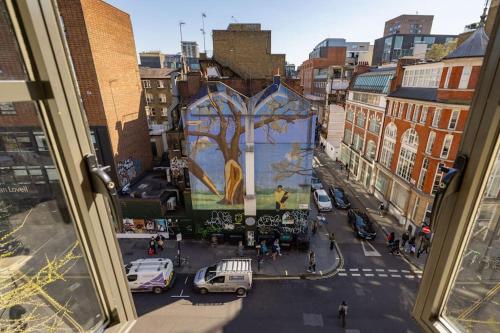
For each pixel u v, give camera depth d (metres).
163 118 45.06
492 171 2.25
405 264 18.08
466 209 2.39
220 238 19.91
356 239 20.95
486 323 2.67
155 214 19.94
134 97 23.62
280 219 19.55
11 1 1.98
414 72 22.41
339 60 56.59
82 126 2.60
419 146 20.53
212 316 13.84
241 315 13.90
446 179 2.44
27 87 2.07
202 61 26.61
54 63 2.25
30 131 2.39
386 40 69.25
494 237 2.50
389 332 12.96
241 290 15.14
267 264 17.91
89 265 2.82
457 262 2.59
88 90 18.75
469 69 16.55
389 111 25.20
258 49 27.05
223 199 18.98
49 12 2.19
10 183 2.59
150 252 18.89
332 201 27.16
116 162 20.75
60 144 2.41
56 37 2.27
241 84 22.22
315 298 15.05
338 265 17.92
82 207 2.64
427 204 19.84
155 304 14.63
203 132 17.31
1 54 2.04
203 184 18.66
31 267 2.81
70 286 2.84
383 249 19.69
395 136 24.14
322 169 37.22
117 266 3.15
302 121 17.05
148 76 43.72
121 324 3.20
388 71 26.97
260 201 19.08
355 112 33.53
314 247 19.84
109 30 19.78
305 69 65.44
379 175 27.42
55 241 2.77
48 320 2.83
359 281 16.45
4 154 2.49
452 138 18.05
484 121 2.15
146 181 23.50
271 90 16.50
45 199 2.64
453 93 17.34
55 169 2.50
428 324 2.90
